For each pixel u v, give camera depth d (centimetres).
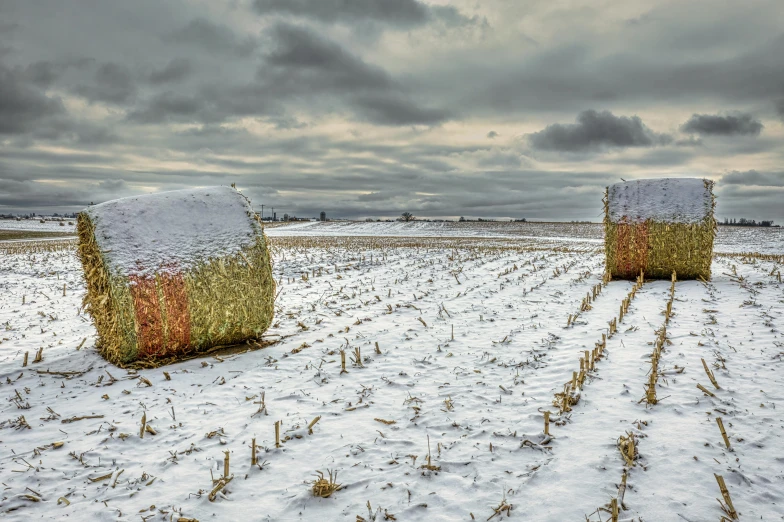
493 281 1268
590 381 534
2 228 6194
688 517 304
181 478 378
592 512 313
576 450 391
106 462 407
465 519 317
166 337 657
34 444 443
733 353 595
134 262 643
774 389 484
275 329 835
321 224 7994
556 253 2116
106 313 662
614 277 1250
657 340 651
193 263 677
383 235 5006
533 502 329
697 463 362
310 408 503
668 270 1184
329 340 753
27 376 623
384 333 779
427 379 575
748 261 1559
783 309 791
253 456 393
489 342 711
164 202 712
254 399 531
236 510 335
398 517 321
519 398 504
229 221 731
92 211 668
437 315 892
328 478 371
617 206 1232
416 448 411
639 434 407
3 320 922
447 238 4178
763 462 358
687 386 504
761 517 301
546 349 661
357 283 1308
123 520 328
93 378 617
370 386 558
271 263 752
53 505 348
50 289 1254
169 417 491
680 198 1183
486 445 409
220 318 693
